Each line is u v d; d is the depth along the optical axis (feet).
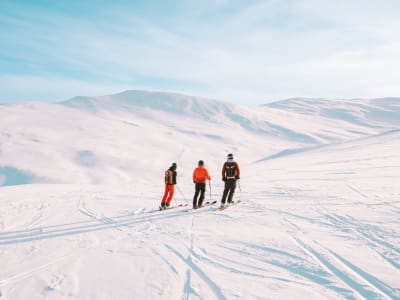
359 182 37.35
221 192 41.32
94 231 22.86
